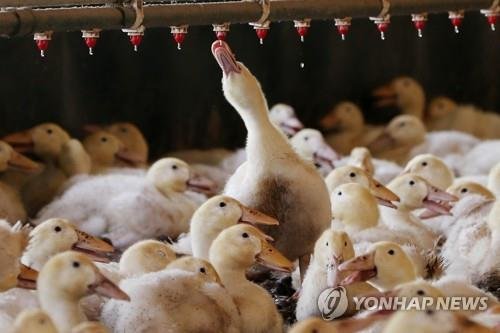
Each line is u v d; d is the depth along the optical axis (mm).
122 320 10078
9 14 11133
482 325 9281
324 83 19656
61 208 13844
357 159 15508
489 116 19953
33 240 11656
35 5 11430
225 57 11891
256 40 18984
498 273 11914
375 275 10820
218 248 11172
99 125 17828
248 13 12164
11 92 17016
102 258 11711
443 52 20672
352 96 19922
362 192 12555
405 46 20344
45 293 10352
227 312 10250
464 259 12125
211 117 18594
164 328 9977
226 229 11234
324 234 11109
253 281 12219
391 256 10805
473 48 20812
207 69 18562
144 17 11695
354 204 12500
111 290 10258
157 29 18156
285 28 19203
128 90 18062
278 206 11812
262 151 11820
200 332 10047
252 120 11859
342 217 12516
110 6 11641
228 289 11078
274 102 19266
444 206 13375
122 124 17172
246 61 18953
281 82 19297
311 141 16172
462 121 19781
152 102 18250
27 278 11094
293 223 11828
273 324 11039
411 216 13391
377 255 10820
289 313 11609
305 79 19469
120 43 17906
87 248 11734
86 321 10305
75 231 11750
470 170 16828
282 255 11273
